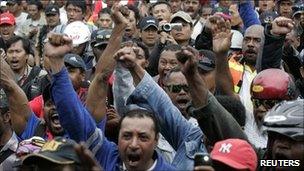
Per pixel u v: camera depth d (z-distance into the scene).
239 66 12.77
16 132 9.95
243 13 16.97
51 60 8.48
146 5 21.73
